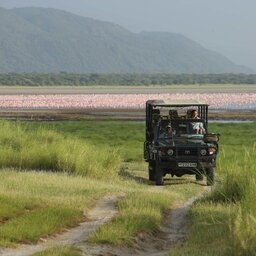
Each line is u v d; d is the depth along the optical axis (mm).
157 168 63469
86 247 31344
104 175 67125
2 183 52969
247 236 28500
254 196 41594
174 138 64500
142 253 32000
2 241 31312
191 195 56969
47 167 69312
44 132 82875
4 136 78562
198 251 30766
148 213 40531
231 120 196500
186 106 67625
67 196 48719
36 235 32812
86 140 116750
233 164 50531
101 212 42750
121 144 111750
